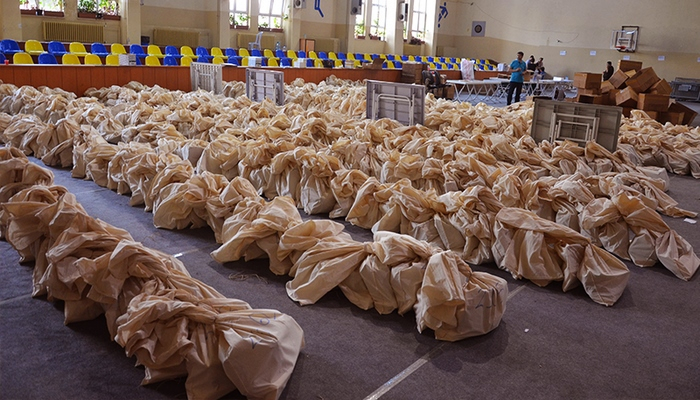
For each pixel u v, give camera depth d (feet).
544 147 20.17
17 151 11.42
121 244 7.76
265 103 24.93
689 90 58.39
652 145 22.97
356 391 6.96
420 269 8.80
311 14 61.41
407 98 22.53
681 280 11.16
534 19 68.69
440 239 11.64
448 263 8.36
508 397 7.03
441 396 6.96
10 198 10.10
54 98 23.22
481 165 15.33
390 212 12.15
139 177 14.11
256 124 22.18
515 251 10.80
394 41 68.13
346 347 7.97
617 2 62.49
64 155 17.40
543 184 13.62
